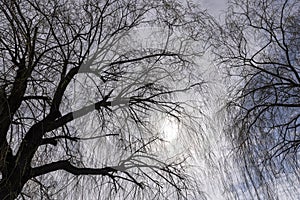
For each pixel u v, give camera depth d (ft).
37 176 15.23
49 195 14.71
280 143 18.56
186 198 16.81
